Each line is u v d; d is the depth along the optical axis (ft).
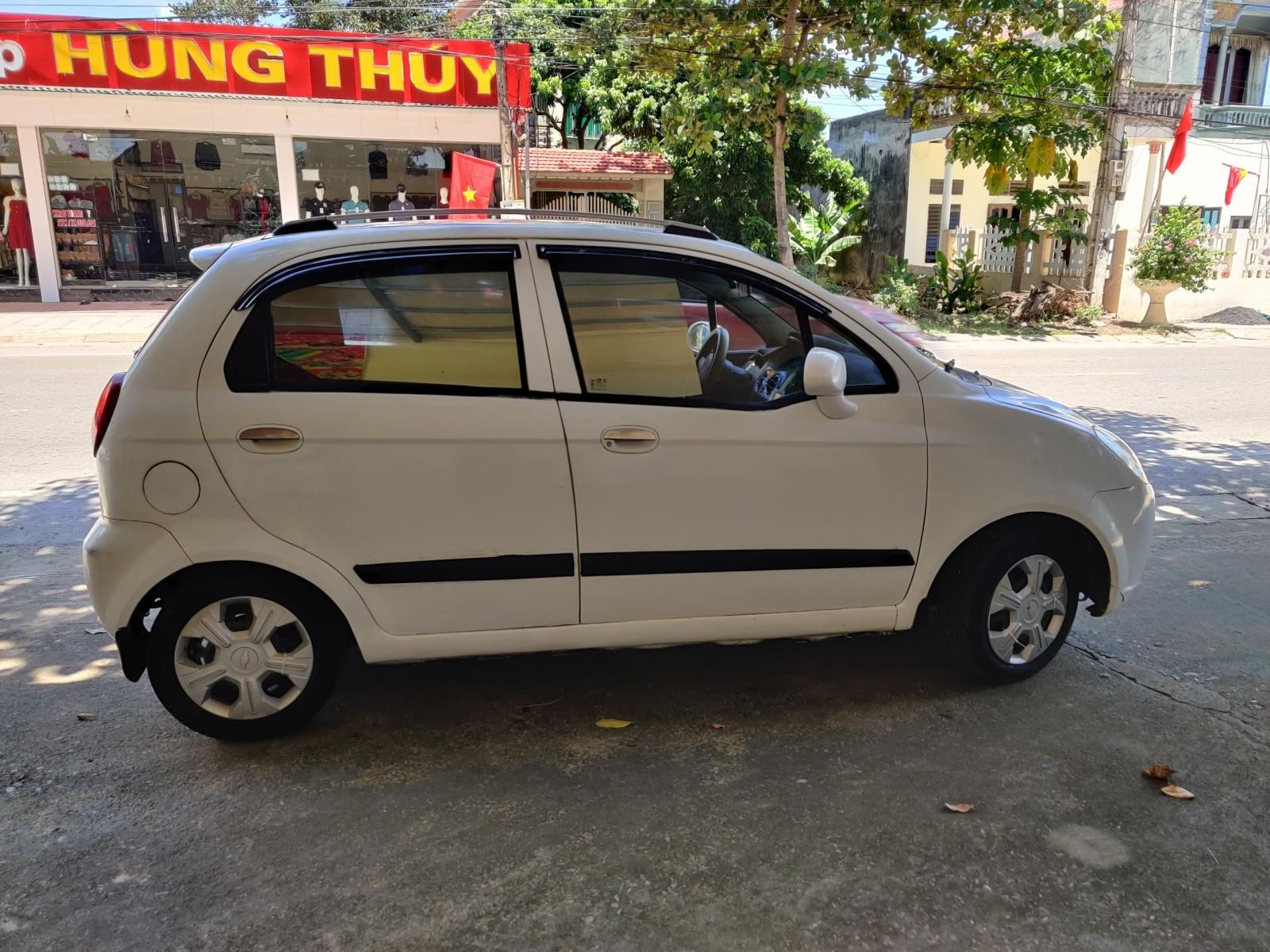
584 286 10.27
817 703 11.58
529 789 9.68
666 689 11.93
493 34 57.57
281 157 59.31
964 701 11.64
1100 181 61.67
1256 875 8.45
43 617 14.08
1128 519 11.80
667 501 10.31
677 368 10.55
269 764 10.09
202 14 84.99
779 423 10.54
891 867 8.48
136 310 56.70
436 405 9.82
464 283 10.02
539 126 75.82
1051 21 48.88
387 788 9.68
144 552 9.50
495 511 10.00
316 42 56.24
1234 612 14.74
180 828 8.98
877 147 80.43
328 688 10.46
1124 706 11.57
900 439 10.84
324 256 9.82
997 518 11.19
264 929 7.68
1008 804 9.48
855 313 11.09
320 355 9.76
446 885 8.21
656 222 11.83
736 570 10.68
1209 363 46.26
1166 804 9.51
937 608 11.83
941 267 65.62
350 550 9.84
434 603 10.13
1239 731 10.98
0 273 58.49
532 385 10.05
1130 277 64.03
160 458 9.41
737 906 7.97
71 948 7.44
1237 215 74.28
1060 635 12.06
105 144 57.26
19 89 54.29
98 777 9.82
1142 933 7.71
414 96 58.39
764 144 68.44
